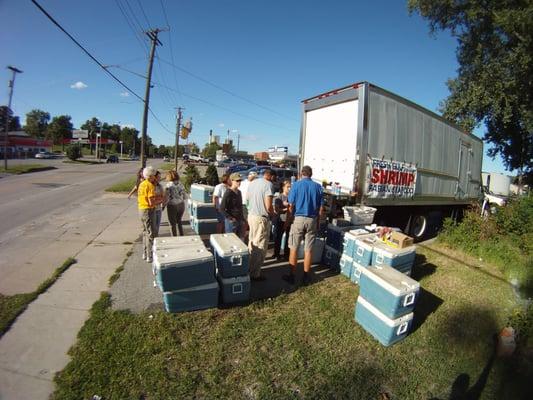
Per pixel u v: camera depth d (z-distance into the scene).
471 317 4.33
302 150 8.12
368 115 6.38
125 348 3.16
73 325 3.57
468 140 9.99
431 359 3.40
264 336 3.54
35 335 3.35
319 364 3.15
